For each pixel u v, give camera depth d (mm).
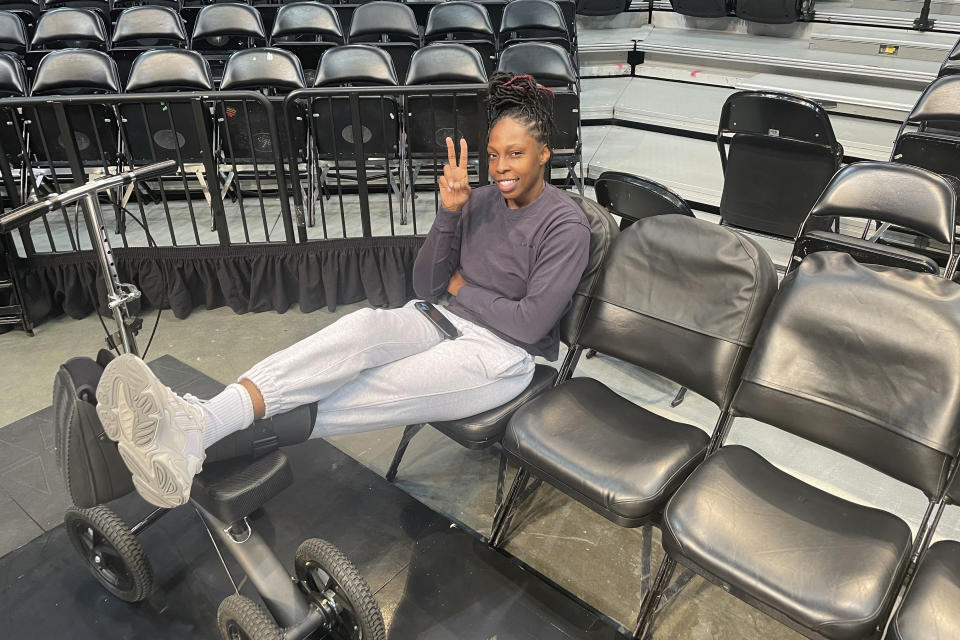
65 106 3068
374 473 2396
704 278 1877
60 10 4715
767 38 5875
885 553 1475
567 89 3975
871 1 5730
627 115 5215
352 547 2092
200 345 3162
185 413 1469
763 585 1439
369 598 1577
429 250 2127
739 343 1820
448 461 2453
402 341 1911
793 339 1724
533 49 4016
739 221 3393
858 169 2244
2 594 1957
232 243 3336
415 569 2020
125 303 1692
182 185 4332
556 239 1926
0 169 3137
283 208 3260
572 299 2096
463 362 1936
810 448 2459
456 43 4020
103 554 1896
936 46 4832
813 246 2312
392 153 3977
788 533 1524
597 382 2068
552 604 1912
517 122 1852
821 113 2744
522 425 1872
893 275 1651
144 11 4641
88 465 1526
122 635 1848
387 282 3469
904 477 1593
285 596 1624
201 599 1942
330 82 3941
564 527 2180
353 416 1841
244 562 1653
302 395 1698
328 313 3447
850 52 5234
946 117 2977
